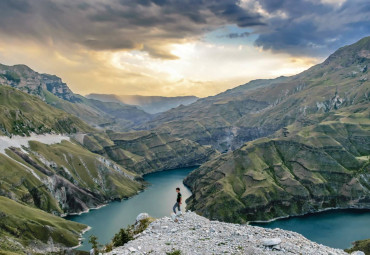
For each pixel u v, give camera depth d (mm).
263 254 29781
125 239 41312
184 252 31266
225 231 37125
